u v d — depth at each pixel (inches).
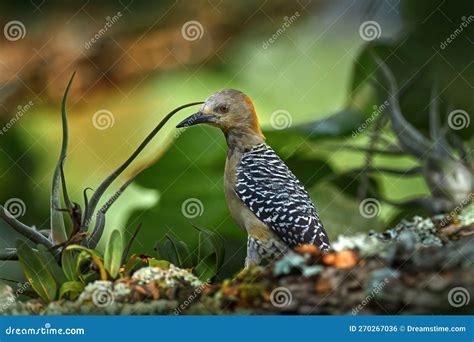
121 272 361.4
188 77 562.6
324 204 494.0
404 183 560.7
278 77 571.5
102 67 552.1
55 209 370.0
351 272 338.6
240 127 449.7
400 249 339.9
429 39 494.9
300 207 425.1
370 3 508.4
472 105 487.5
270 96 569.0
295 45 575.5
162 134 557.0
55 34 544.7
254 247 429.4
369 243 346.9
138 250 484.7
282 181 433.4
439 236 349.7
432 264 335.3
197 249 400.8
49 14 543.8
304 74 573.6
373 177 510.3
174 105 558.9
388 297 334.0
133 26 554.6
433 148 475.5
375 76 498.3
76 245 350.6
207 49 563.5
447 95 491.2
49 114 543.8
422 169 479.5
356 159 537.0
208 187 491.2
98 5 547.5
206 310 342.3
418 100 499.5
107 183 370.0
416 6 496.7
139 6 552.1
